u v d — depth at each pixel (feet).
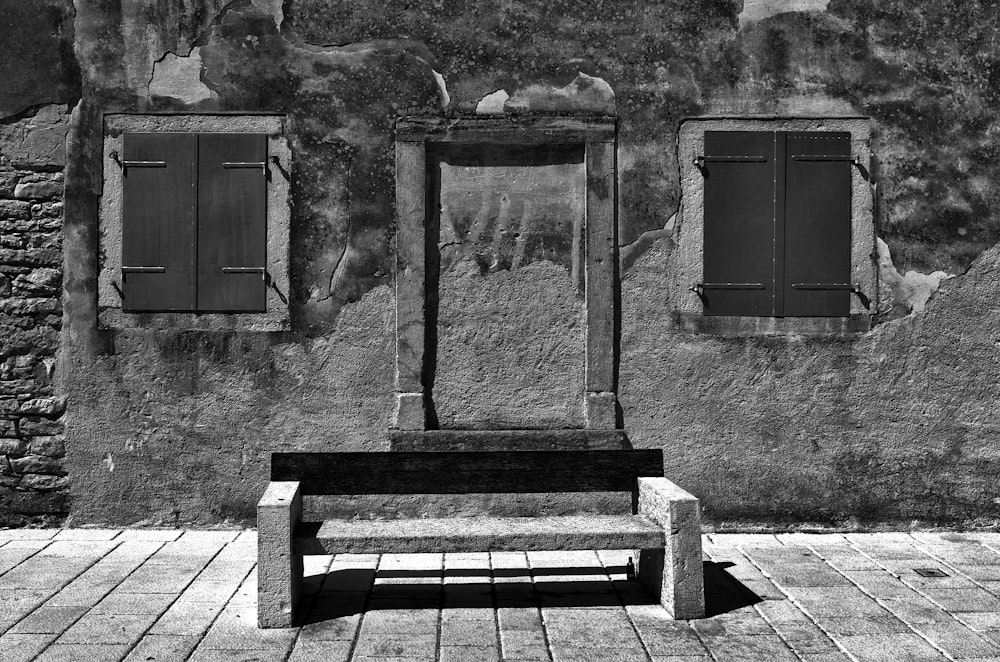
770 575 17.06
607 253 19.74
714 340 19.88
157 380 19.77
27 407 19.76
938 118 19.97
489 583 16.66
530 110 19.76
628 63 19.83
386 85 19.77
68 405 19.79
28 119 19.71
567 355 19.90
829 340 19.90
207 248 19.76
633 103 19.81
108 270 19.75
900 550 18.67
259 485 19.83
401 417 19.65
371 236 19.76
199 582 16.52
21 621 14.56
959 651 13.48
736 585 16.52
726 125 19.86
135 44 19.70
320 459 15.83
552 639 13.93
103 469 19.85
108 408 19.76
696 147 19.85
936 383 19.99
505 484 16.11
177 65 19.74
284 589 14.38
